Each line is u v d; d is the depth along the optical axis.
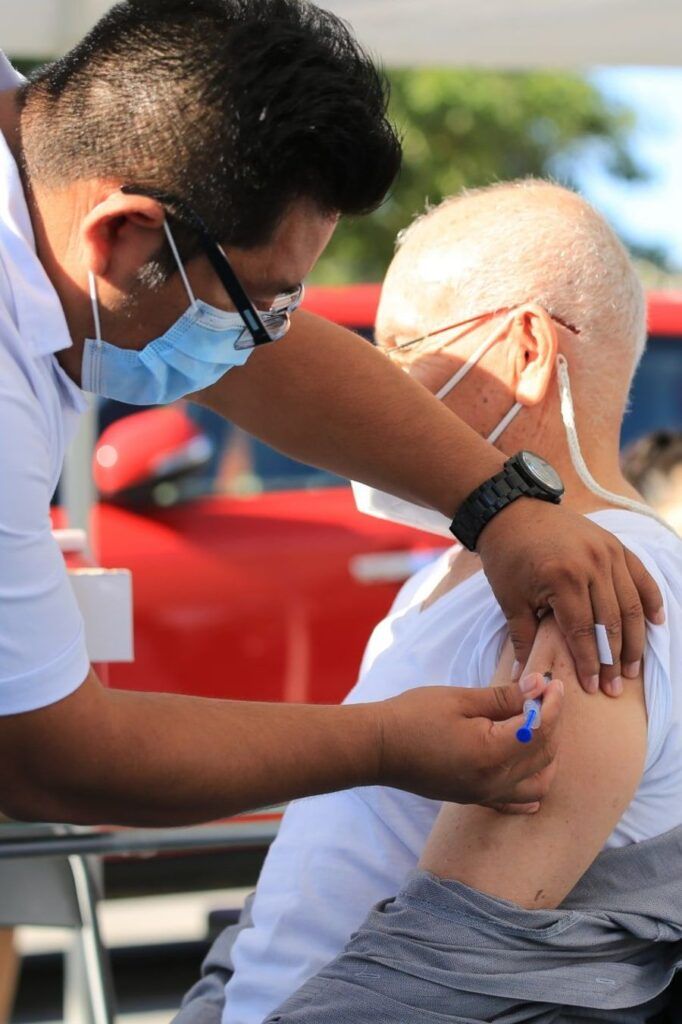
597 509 3.34
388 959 2.73
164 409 8.05
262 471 8.11
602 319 3.38
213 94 2.44
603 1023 2.81
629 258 3.55
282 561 7.85
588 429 3.41
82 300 2.57
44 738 2.43
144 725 2.51
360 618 7.95
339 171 2.51
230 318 2.62
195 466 7.96
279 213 2.51
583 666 2.84
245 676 7.76
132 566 7.65
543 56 5.92
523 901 2.75
